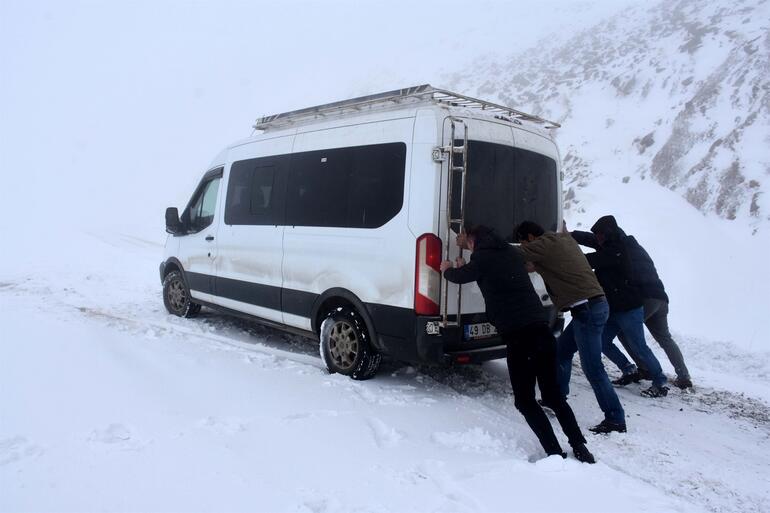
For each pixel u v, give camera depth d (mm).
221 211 7473
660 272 11953
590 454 4094
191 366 5766
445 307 4898
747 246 12406
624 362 6168
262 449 3906
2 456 3594
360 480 3576
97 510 3068
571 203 16922
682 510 3525
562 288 4715
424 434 4406
